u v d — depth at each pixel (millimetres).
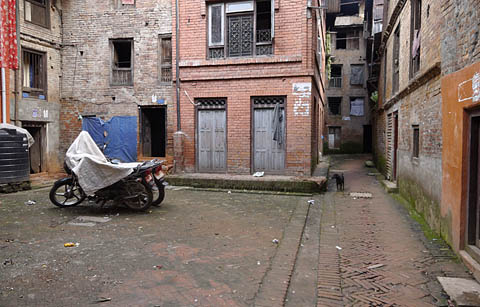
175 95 11484
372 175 14273
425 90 6758
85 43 12477
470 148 4531
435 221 5934
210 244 5316
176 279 4023
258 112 10688
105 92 12367
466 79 4457
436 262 4629
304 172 10242
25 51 11547
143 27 11992
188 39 11055
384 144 13773
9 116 10695
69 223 6453
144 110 12469
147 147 12680
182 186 10461
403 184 9219
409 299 3658
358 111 27000
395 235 5930
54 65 12438
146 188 7250
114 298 3537
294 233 5934
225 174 10891
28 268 4285
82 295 3592
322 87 18109
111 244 5254
